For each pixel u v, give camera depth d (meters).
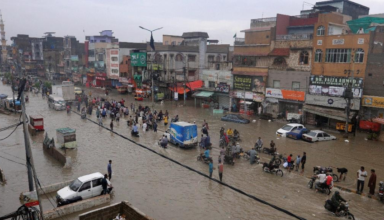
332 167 23.08
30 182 14.48
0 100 51.78
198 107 52.47
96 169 22.36
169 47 60.16
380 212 16.14
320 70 37.47
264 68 43.22
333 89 35.72
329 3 54.97
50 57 110.19
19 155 25.62
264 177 21.12
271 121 40.53
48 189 18.14
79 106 48.94
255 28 56.25
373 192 18.03
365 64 33.56
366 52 33.34
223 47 64.19
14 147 28.08
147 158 25.14
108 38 108.50
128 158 25.06
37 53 121.81
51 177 20.67
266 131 34.94
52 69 109.62
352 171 22.27
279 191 18.73
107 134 33.31
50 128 36.09
